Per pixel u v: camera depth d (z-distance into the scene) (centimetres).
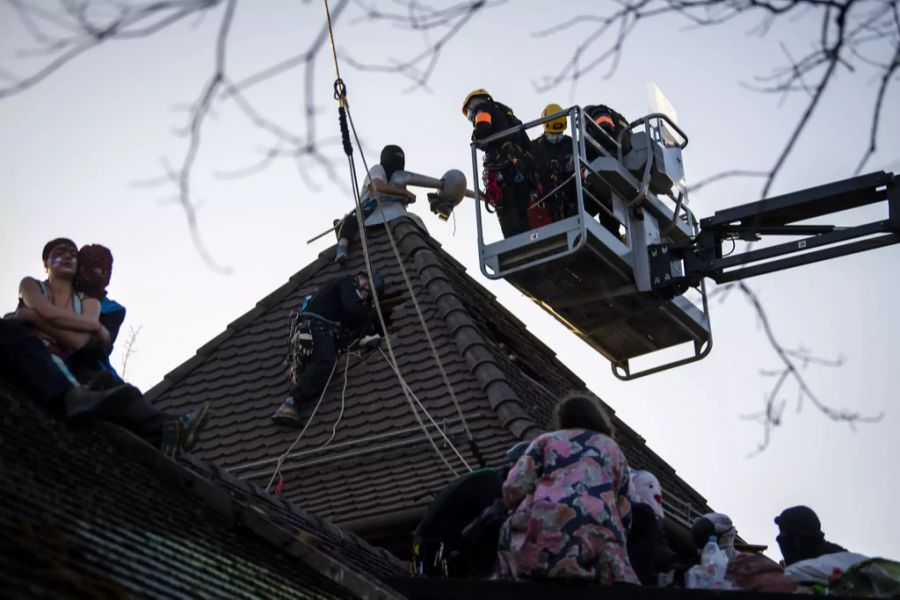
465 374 1424
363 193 1641
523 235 1515
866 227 1446
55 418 773
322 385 1454
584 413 810
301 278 1628
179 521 736
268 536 782
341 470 1371
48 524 618
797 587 859
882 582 844
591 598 763
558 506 770
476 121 1535
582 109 1503
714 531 915
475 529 858
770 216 1481
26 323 880
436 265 1571
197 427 872
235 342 1574
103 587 560
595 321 1600
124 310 944
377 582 816
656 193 1576
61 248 907
